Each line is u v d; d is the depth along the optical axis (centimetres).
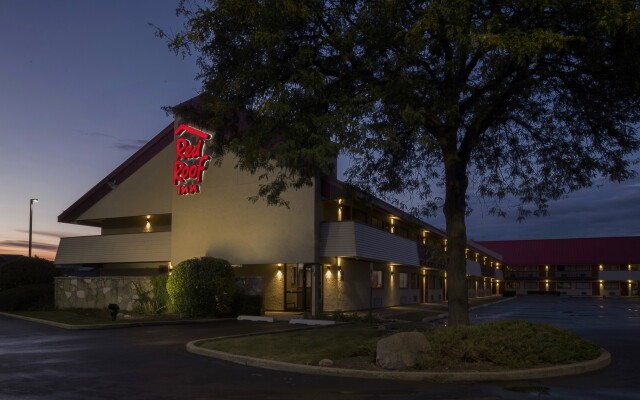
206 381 1032
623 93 1445
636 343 1694
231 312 2511
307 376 1095
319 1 1367
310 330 1814
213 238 2920
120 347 1507
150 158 3262
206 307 2366
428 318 2634
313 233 2656
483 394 921
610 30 1153
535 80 1470
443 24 1266
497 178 1855
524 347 1177
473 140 1537
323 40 1386
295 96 1340
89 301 2744
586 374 1123
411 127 1437
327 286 2831
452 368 1098
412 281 4138
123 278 2634
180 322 2181
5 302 2728
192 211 3014
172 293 2386
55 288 2881
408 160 1827
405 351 1116
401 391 948
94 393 907
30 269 3044
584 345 1304
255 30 1377
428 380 1048
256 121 1480
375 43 1359
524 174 1827
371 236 2845
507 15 1291
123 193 3328
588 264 8544
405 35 1282
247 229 2823
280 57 1410
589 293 8525
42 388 945
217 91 1512
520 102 1703
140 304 2539
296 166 1465
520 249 9031
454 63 1367
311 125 1302
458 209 1505
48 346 1523
